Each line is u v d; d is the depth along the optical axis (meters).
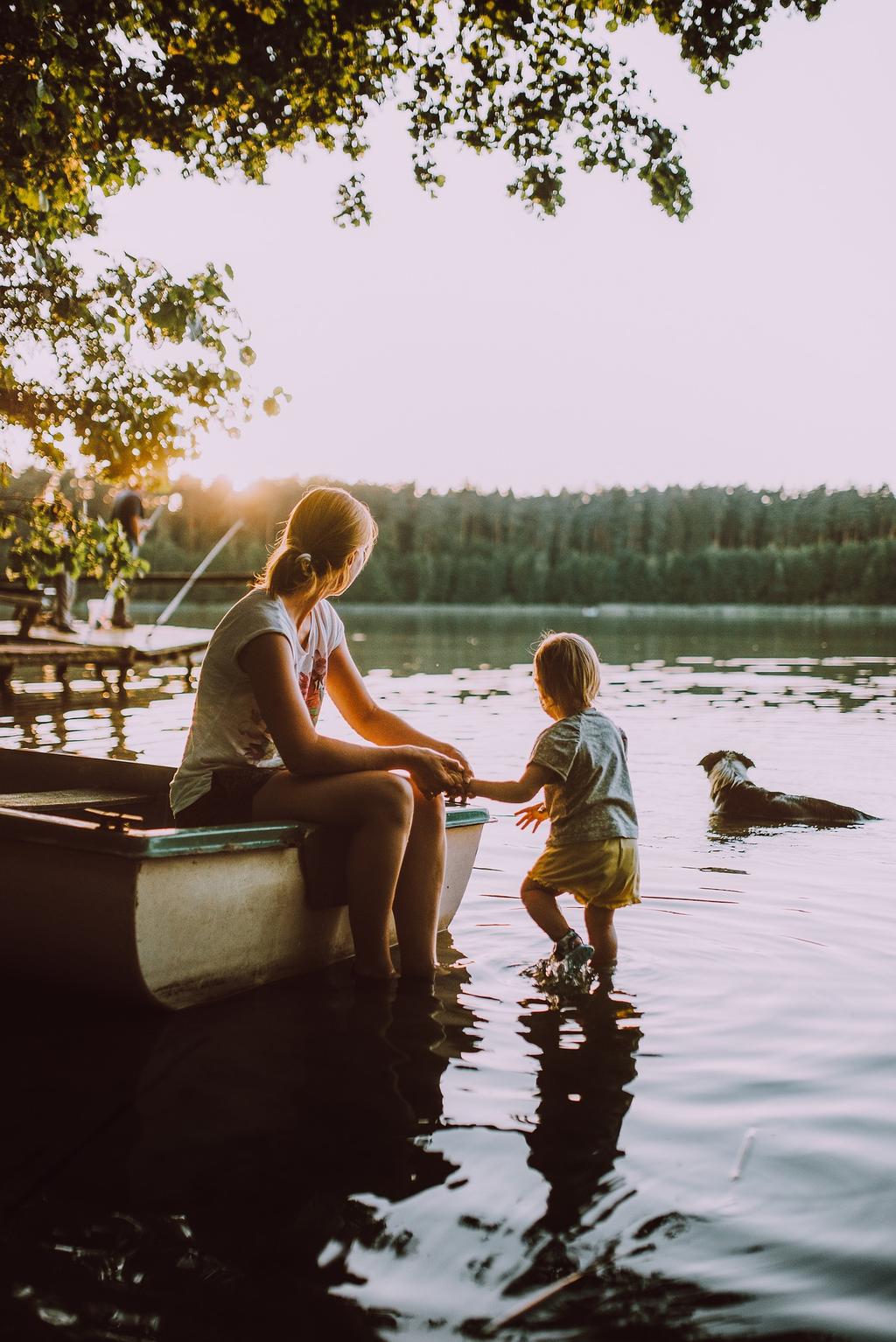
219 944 2.69
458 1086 2.19
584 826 3.19
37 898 2.63
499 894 3.80
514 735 7.71
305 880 2.90
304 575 3.01
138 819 2.53
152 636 12.95
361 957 2.89
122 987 2.58
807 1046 2.40
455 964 3.03
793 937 3.25
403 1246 1.60
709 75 5.30
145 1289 1.49
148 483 5.79
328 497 3.12
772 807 5.08
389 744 3.43
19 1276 1.52
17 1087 2.18
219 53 5.07
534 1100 2.12
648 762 6.73
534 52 5.49
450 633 28.47
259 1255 1.57
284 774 2.96
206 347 5.49
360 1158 1.87
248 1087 2.18
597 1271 1.54
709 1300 1.47
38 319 5.40
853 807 5.17
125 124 4.94
